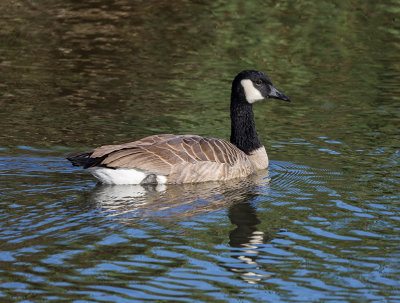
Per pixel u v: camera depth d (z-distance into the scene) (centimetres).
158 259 953
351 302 837
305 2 3183
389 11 3059
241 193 1286
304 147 1611
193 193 1273
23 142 1570
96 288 859
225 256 970
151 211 1159
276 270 927
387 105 1961
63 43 2541
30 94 1981
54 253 964
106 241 1015
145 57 2427
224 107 1920
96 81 2141
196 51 2514
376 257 974
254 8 3092
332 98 2042
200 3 3161
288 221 1125
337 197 1255
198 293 853
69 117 1786
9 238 1014
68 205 1171
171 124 1747
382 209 1184
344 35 2744
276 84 2166
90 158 1276
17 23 2755
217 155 1374
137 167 1286
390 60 2445
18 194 1226
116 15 2942
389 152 1555
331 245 1018
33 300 826
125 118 1794
